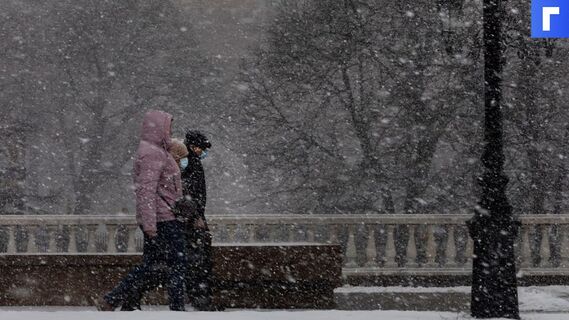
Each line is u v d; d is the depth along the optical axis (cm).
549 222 2730
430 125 6631
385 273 2628
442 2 2011
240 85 7644
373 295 2331
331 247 1875
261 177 7550
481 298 1446
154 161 1520
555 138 6444
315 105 7306
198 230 1745
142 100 10462
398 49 6769
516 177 6419
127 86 10519
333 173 6938
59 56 10481
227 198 10081
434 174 6731
